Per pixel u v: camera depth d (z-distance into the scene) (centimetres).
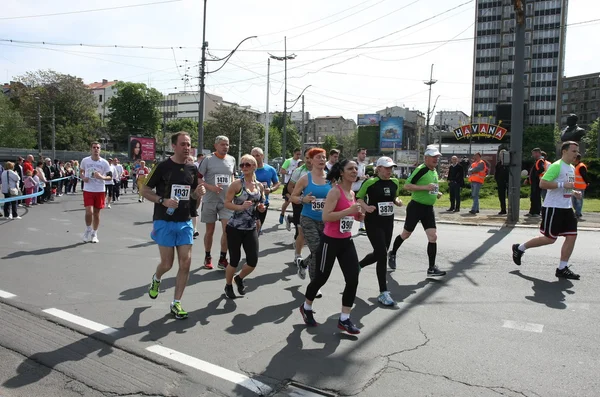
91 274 703
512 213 1252
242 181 582
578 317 514
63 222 1298
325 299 589
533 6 9769
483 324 494
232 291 590
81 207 1752
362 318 515
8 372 378
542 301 573
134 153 3919
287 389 352
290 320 508
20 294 590
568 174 670
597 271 711
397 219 1366
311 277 593
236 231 579
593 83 12138
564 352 421
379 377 371
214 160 749
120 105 7875
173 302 514
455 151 7338
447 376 373
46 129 7112
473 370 384
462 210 1577
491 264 769
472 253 855
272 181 867
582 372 380
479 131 2662
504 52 9944
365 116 10100
